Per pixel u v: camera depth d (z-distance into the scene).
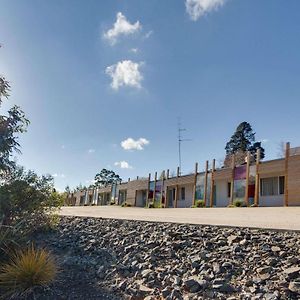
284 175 22.27
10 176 9.57
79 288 6.14
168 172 34.88
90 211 21.88
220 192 28.33
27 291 5.91
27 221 9.30
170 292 5.34
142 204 40.62
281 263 5.86
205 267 6.11
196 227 9.42
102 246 8.66
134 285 5.86
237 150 63.00
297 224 9.27
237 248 6.85
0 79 10.18
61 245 9.26
